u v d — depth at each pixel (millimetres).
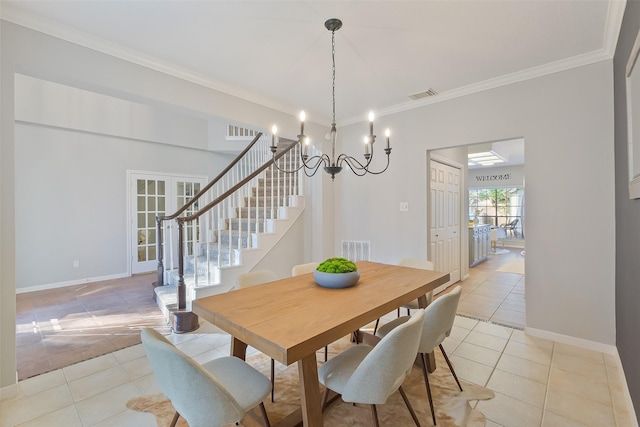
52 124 4609
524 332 2930
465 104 3232
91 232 5082
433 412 1722
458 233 4918
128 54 2438
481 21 2068
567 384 2078
